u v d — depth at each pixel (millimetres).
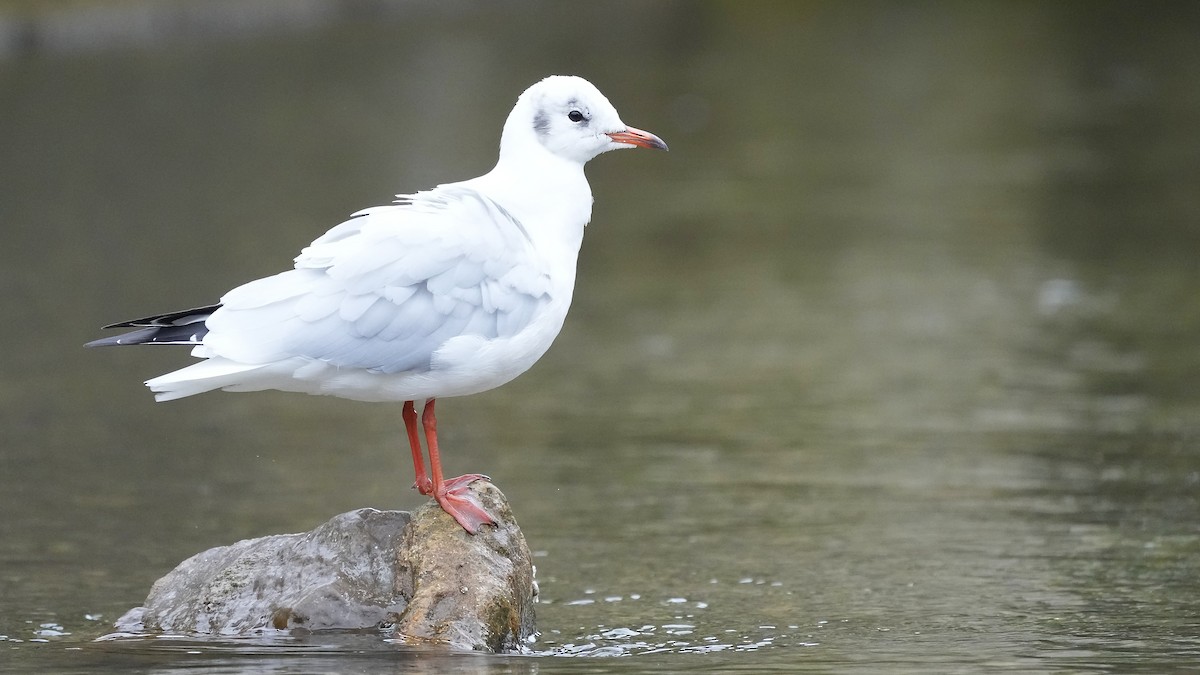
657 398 16516
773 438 14945
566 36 47000
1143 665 8680
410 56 41438
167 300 19547
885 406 16031
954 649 9086
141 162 29016
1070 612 9961
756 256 23438
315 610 9164
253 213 24828
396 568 9312
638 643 9352
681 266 23016
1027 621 9773
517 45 44250
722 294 21297
